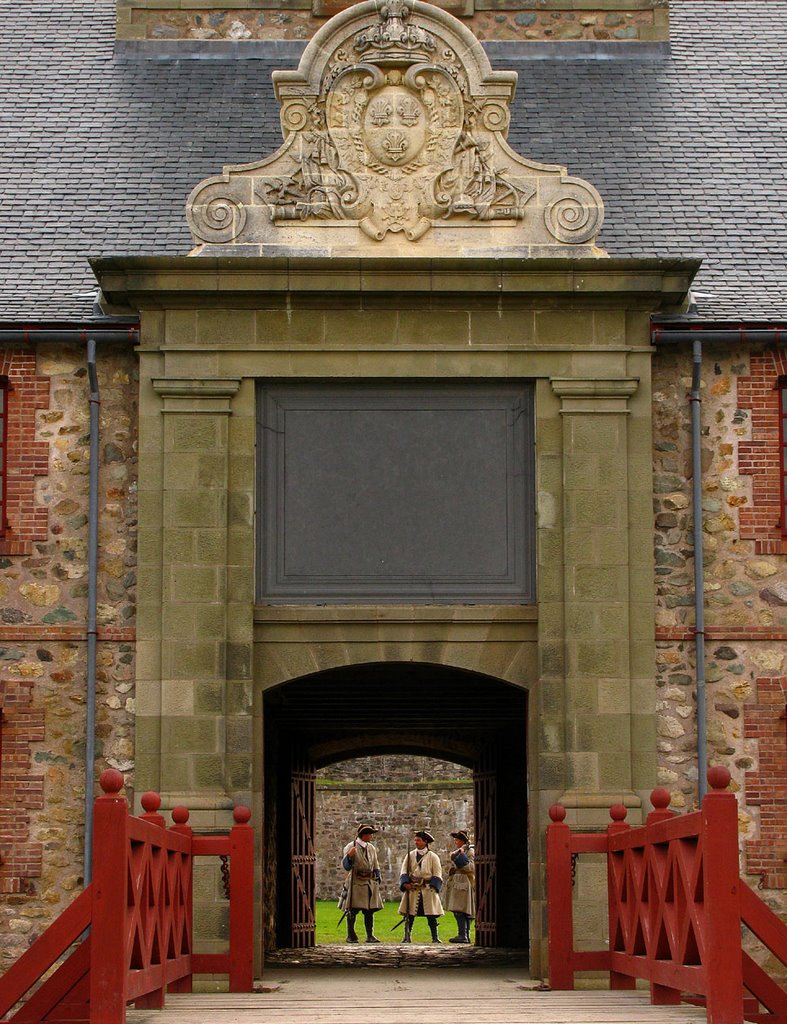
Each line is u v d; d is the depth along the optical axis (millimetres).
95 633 15938
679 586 16188
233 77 20219
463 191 16250
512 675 15953
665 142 19047
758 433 16484
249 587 15883
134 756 15719
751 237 17641
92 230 17562
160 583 15867
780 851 15812
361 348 16141
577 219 16219
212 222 16219
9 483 16250
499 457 16281
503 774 23000
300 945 22750
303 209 16188
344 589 16078
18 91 19859
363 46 16328
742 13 21766
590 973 15000
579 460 16062
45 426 16344
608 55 20703
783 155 18906
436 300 16188
